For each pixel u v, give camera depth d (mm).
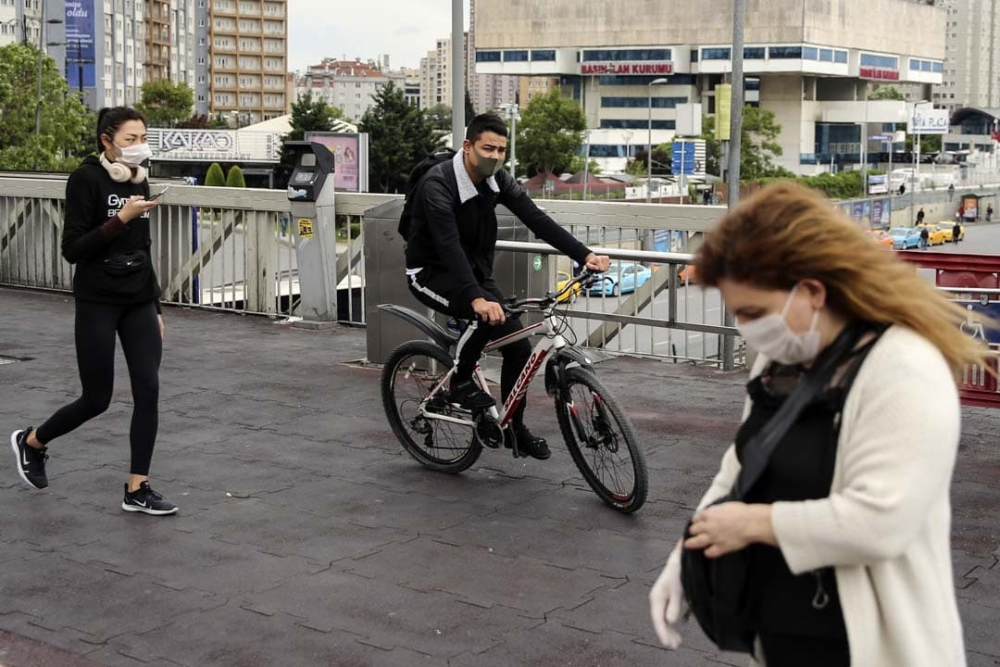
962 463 6246
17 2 150125
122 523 5453
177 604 4504
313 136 34906
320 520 5477
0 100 72250
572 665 3930
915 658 2078
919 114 128250
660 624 2400
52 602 4539
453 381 5988
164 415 7496
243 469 6320
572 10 152375
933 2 171750
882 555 2012
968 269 6516
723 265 2133
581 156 120938
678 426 7086
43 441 5750
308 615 4379
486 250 5945
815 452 2115
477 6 156500
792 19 140625
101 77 163125
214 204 11438
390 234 8656
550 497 5777
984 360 2180
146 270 5477
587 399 5527
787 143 146125
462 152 5688
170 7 197875
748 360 8742
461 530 5309
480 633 4195
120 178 5305
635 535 5219
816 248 2053
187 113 139375
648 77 150750
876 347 2068
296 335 10328
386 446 6770
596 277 5746
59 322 10992
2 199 13141
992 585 4570
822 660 2164
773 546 2137
